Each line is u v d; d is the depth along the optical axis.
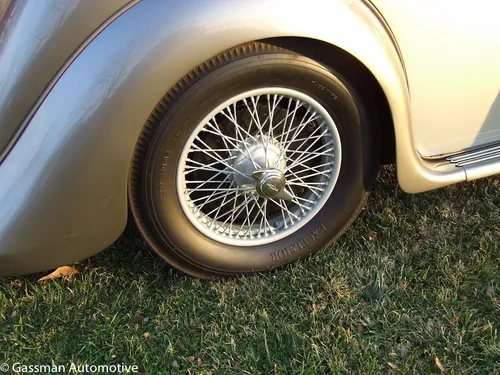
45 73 1.46
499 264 2.00
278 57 1.56
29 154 1.51
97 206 1.62
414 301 1.88
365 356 1.69
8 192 1.54
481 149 2.05
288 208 2.02
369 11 1.61
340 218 2.02
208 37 1.44
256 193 1.86
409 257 2.06
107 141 1.51
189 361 1.74
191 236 1.87
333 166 1.90
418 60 1.75
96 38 1.43
